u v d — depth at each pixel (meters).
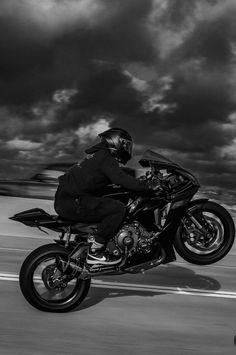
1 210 14.08
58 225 5.28
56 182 16.17
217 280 6.89
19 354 3.89
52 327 4.62
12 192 16.36
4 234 11.24
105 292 5.93
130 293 5.93
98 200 5.23
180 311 5.31
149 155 5.62
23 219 5.20
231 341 4.46
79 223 5.29
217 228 5.82
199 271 7.47
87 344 4.21
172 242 5.55
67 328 4.61
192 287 6.38
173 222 5.52
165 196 5.46
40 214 5.26
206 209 5.75
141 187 5.21
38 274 5.66
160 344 4.29
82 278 5.18
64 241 5.41
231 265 8.30
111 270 5.29
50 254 5.12
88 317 4.98
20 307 5.21
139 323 4.85
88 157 5.31
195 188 5.59
